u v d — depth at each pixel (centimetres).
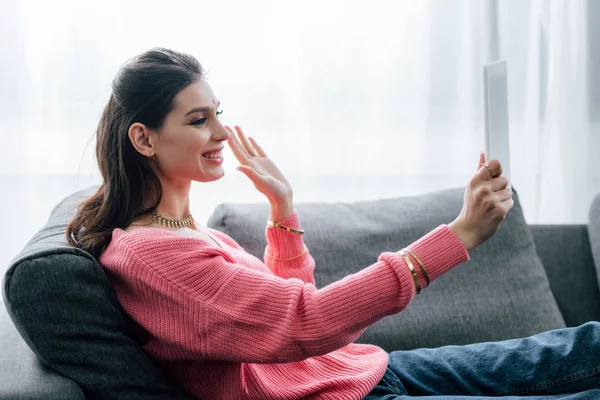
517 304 189
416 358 160
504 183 133
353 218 197
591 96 262
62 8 233
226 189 253
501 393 149
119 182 138
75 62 235
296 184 252
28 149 238
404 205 201
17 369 129
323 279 187
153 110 135
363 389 142
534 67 257
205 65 242
